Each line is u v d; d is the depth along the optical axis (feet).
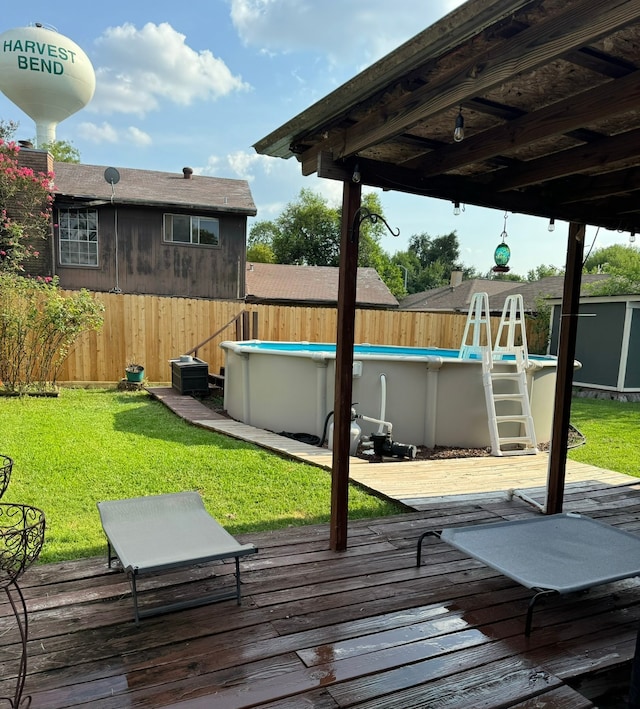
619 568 7.23
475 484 13.55
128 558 6.63
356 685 5.54
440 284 127.75
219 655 5.97
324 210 97.91
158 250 40.55
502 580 8.14
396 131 6.67
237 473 13.76
